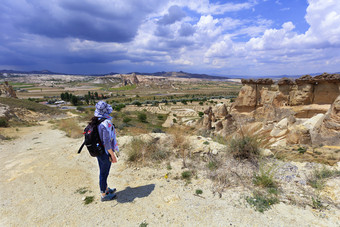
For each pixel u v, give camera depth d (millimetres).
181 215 2830
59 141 12812
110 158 3299
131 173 4676
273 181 3471
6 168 5746
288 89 18188
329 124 9508
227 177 3779
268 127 16703
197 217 2750
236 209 2840
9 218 3105
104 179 3424
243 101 21422
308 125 13125
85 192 3908
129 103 112750
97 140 3164
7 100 45219
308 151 4637
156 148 5727
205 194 3359
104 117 3291
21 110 40250
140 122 41875
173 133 6398
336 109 9336
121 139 7227
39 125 28578
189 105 99875
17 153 8344
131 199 3428
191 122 40656
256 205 2877
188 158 5066
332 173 3410
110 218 2920
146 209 3076
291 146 5324
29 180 4676
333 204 2686
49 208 3344
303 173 3629
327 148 4785
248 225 2480
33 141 13227
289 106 17969
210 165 4422
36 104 56406
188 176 4133
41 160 6434
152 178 4281
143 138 6430
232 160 4445
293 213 2623
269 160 4320
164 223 2697
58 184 4367
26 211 3291
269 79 20250
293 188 3223
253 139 4688
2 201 3666
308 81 16469
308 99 16719
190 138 6266
